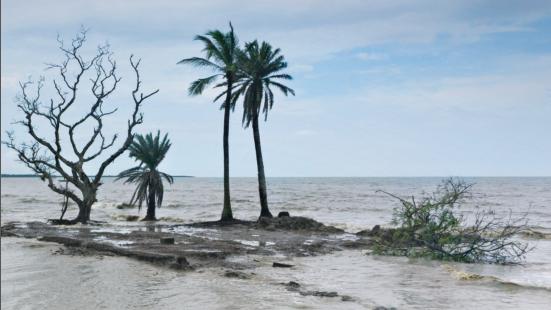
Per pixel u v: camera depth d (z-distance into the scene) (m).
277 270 14.15
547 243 22.30
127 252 14.93
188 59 32.38
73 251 15.45
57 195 98.50
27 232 22.45
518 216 41.62
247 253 17.30
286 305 9.55
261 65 32.38
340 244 21.17
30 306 8.82
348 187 150.88
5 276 11.57
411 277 13.45
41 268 12.68
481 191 104.94
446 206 19.64
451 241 17.36
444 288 11.88
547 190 112.94
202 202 65.94
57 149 30.80
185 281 11.59
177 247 17.41
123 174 36.16
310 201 68.69
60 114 30.69
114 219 38.06
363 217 40.56
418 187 146.50
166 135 36.41
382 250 18.47
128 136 32.56
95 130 31.72
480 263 16.66
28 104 29.61
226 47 32.12
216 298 9.97
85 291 10.12
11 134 29.61
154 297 9.89
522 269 15.42
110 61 32.16
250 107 32.72
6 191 130.12
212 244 18.88
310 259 17.02
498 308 9.90
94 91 31.56
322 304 9.76
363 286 12.07
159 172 36.72
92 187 31.72
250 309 9.19
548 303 10.34
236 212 48.00
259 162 33.38
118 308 8.94
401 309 9.68
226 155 33.16
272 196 86.94
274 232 26.44
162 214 44.97
